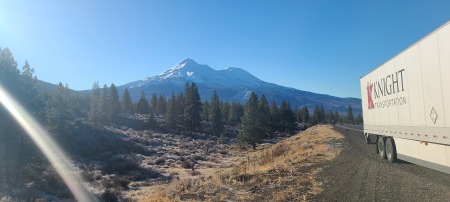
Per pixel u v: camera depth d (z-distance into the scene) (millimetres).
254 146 78500
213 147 84625
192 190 14227
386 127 19109
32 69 41594
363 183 13422
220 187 14227
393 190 11969
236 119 135000
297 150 29484
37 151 35188
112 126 93812
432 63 12914
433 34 12742
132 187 32406
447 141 11836
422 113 13977
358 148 27984
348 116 180000
